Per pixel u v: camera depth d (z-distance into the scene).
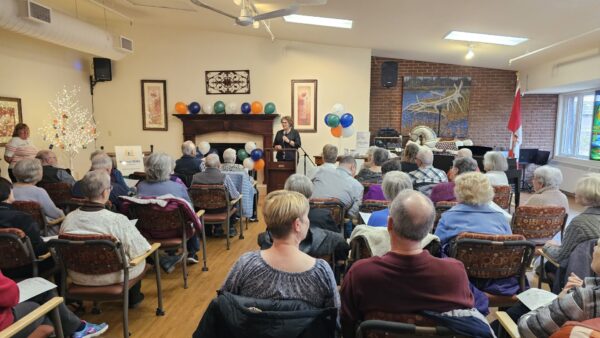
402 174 2.33
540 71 6.77
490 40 5.80
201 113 7.43
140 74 7.56
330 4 4.80
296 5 3.73
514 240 1.89
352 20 5.39
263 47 7.27
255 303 1.27
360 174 3.69
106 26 7.43
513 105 7.04
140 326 2.56
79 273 2.17
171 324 2.59
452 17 4.79
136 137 7.71
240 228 4.45
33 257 2.09
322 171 3.18
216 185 3.77
